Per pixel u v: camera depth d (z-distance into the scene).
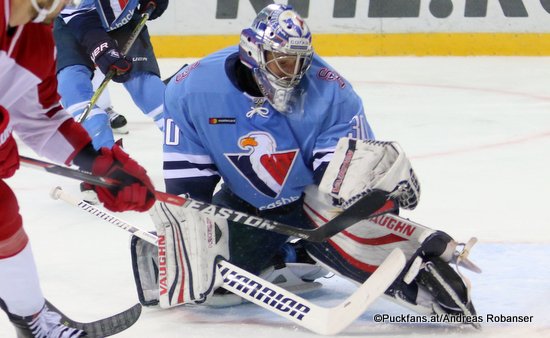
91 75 11.46
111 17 11.19
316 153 6.90
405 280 6.43
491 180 11.55
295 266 7.43
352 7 21.80
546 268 7.96
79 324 6.18
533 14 21.86
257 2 21.50
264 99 6.83
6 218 5.34
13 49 5.04
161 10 11.90
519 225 9.52
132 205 5.58
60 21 11.35
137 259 7.14
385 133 14.53
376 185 6.24
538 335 6.42
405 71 20.22
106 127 10.93
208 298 7.04
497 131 14.55
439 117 15.71
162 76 19.39
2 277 5.54
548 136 14.12
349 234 6.80
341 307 6.46
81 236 9.41
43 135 5.71
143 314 7.06
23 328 5.79
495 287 7.47
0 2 4.77
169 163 7.03
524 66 20.70
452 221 9.73
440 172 12.02
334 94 6.88
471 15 21.91
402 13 21.89
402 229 6.71
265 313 6.99
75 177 5.48
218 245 6.83
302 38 6.55
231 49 7.06
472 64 21.00
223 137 6.88
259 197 7.14
